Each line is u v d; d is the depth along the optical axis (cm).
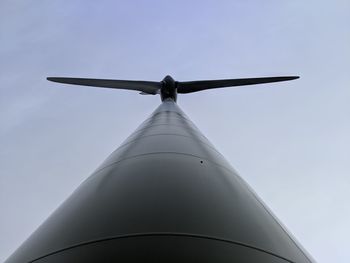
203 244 525
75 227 587
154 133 1048
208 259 503
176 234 534
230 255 521
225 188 737
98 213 605
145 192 653
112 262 491
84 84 2358
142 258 492
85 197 699
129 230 543
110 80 2403
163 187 671
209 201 647
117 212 595
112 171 794
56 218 677
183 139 1000
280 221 756
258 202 775
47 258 534
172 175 724
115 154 946
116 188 684
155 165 775
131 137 1085
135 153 870
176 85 2392
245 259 525
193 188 682
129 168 779
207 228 561
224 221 594
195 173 759
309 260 635
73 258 514
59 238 573
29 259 552
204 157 888
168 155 840
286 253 589
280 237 637
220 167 867
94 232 555
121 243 519
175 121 1267
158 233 534
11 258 610
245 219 630
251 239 573
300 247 672
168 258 493
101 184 732
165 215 577
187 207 607
